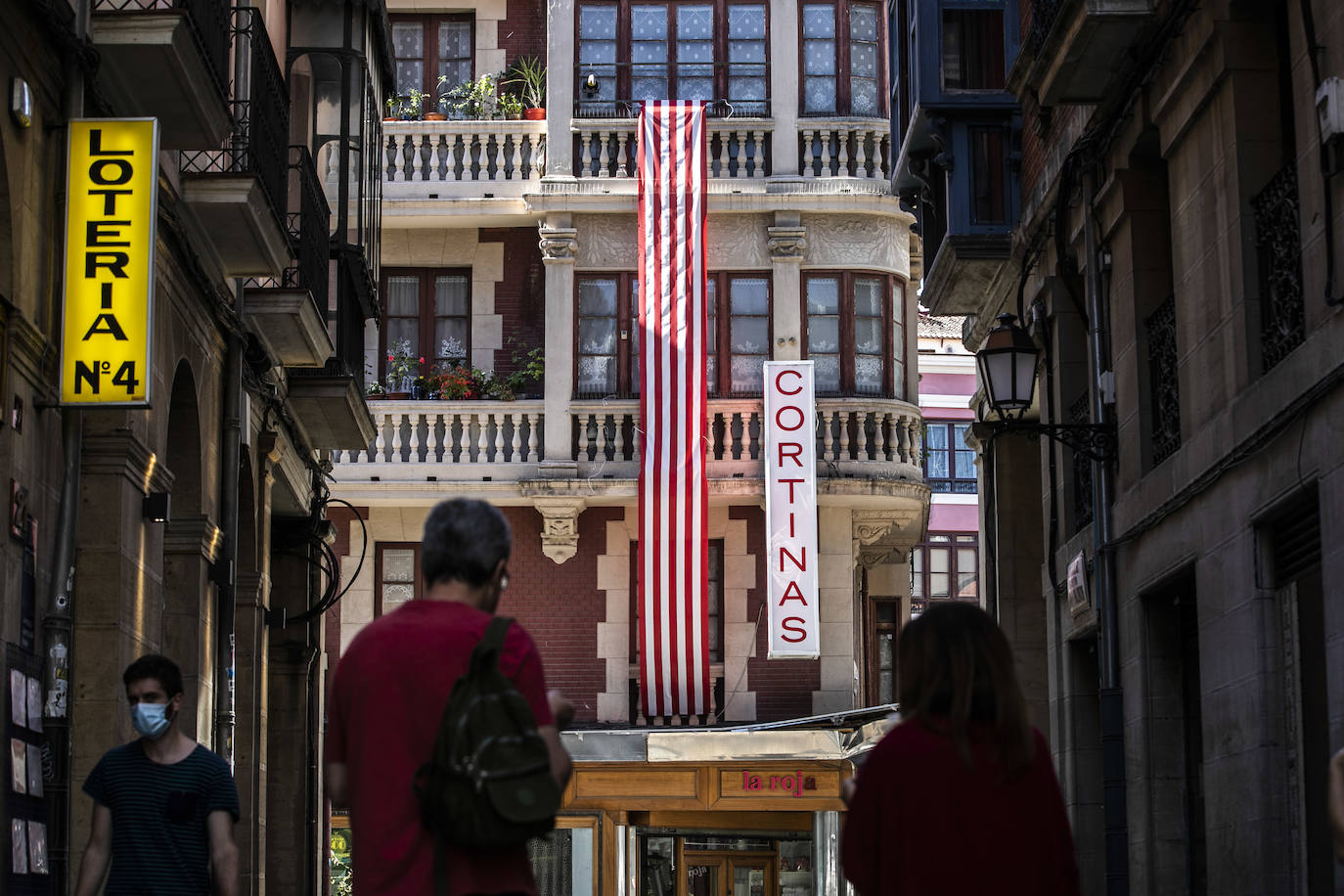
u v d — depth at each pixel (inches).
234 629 775.7
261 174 639.1
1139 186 639.1
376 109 880.3
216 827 363.9
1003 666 232.7
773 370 1218.0
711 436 1235.2
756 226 1267.2
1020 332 659.4
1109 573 657.6
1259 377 515.8
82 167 485.4
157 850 360.5
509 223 1284.4
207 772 366.6
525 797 209.5
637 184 1256.8
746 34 1291.8
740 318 1263.5
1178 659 624.7
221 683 690.2
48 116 478.3
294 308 721.6
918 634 236.4
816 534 1206.3
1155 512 597.3
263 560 799.7
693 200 1234.6
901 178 874.1
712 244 1264.8
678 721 1230.3
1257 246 519.8
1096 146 657.0
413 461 1238.9
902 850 227.1
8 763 430.3
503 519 237.0
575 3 1288.1
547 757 213.6
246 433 744.3
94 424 542.3
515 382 1269.7
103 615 537.3
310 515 964.6
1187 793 617.0
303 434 900.0
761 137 1272.1
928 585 2142.0
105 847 363.6
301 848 954.1
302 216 741.3
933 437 2166.6
